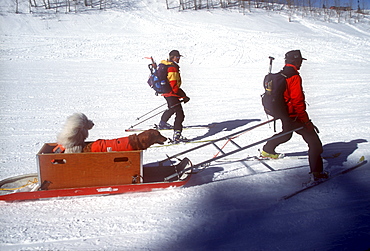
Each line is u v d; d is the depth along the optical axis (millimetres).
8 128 6820
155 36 22125
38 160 3789
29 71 13188
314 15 32031
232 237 3291
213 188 4336
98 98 9664
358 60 18172
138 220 3576
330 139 6262
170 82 6172
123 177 4051
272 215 3676
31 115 7754
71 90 10500
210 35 23047
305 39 23453
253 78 13602
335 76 13664
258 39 22672
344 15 32844
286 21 29203
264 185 4410
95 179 3980
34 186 4102
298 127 4395
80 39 20062
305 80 12789
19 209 3762
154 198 4062
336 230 3391
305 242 3205
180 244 3178
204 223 3523
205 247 3137
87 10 26516
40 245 3143
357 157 5301
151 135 4125
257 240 3242
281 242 3211
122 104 9148
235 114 8344
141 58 17547
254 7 32281
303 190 4215
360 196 4070
